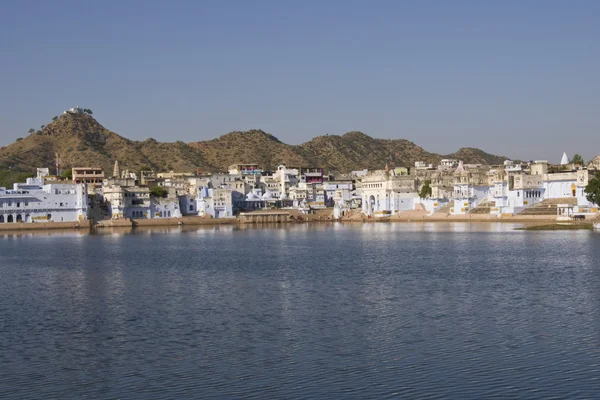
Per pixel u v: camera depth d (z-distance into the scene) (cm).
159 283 8919
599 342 5306
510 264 10500
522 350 5106
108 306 7188
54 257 12875
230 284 8744
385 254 12681
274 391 4278
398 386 4331
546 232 17700
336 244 15575
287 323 6178
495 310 6644
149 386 4416
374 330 5844
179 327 6075
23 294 8069
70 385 4469
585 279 8669
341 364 4819
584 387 4262
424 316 6406
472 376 4503
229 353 5147
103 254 13525
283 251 13838
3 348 5394
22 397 4266
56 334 5862
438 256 12069
